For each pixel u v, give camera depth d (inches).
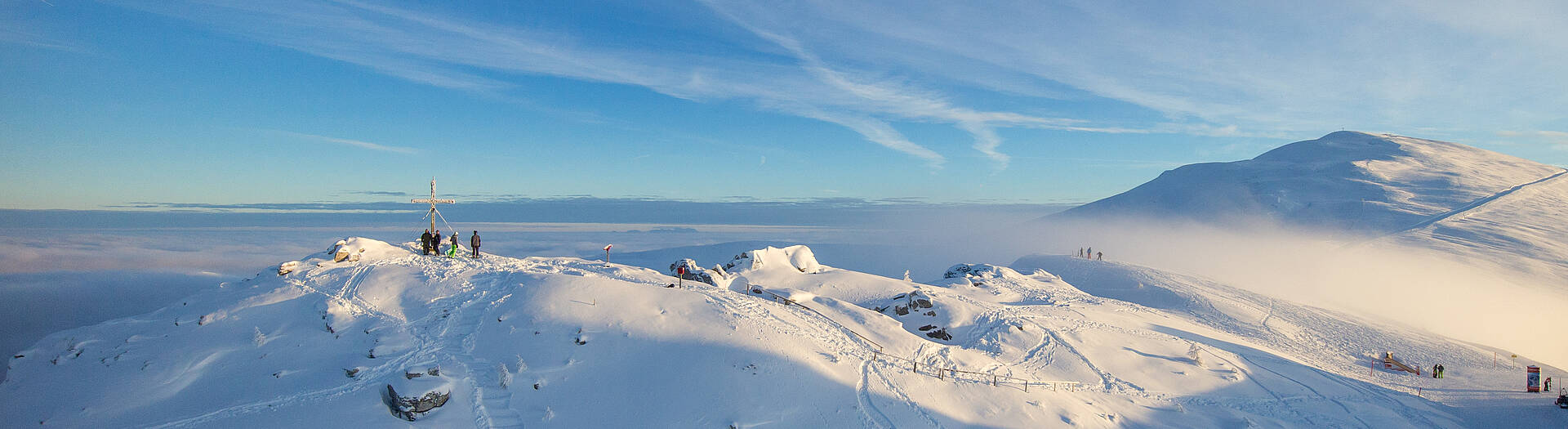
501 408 795.4
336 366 851.4
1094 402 1094.4
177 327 954.1
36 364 860.6
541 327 981.8
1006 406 975.6
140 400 769.6
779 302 1332.4
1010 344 1358.3
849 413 863.1
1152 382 1261.1
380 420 734.5
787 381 906.1
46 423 721.6
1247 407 1206.9
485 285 1136.2
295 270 1159.0
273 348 895.7
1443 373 1654.8
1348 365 1750.7
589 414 802.2
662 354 940.6
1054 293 2326.5
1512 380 1610.5
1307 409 1229.7
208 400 769.6
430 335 954.7
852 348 1096.2
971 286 2231.8
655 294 1123.9
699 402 838.5
